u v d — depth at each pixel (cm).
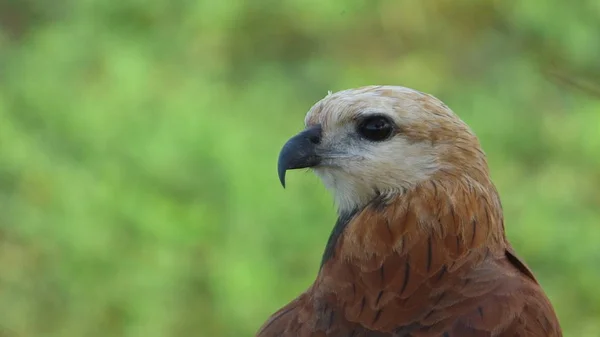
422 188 710
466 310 649
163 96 1403
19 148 1362
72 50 1454
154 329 1297
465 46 1562
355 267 690
